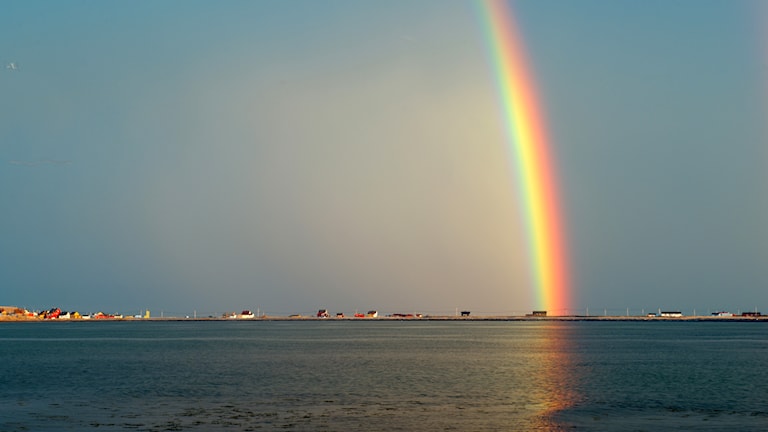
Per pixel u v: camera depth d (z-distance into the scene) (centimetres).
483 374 9281
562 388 7838
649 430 5406
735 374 9425
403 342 18062
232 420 5766
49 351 14488
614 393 7456
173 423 5641
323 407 6438
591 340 19488
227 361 11494
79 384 8181
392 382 8306
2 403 6725
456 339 19950
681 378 8900
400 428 5453
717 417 5994
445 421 5753
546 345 16675
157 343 17888
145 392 7438
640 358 12300
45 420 5794
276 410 6259
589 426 5572
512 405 6606
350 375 9094
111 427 5478
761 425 5619
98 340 19762
